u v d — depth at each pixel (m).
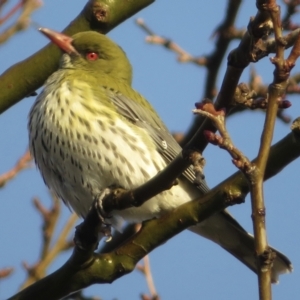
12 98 11.01
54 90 11.98
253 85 12.31
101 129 11.55
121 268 9.45
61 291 9.49
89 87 12.16
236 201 8.93
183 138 12.82
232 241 12.07
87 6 11.62
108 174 11.41
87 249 9.18
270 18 6.72
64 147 11.48
